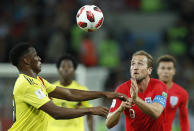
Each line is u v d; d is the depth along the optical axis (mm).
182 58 50969
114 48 53344
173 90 26297
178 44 53969
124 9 58594
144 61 20734
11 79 34438
